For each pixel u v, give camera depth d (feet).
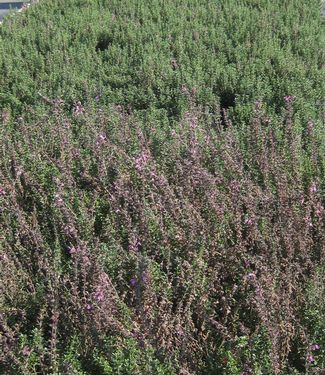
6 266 13.47
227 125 21.76
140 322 12.01
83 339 11.87
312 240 14.23
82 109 21.98
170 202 14.75
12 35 32.55
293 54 28.55
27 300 13.03
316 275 12.32
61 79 26.21
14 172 17.88
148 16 35.32
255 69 25.76
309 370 10.66
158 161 17.66
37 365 11.64
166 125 20.57
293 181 16.15
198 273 12.61
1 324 11.97
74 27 33.06
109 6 37.91
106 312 11.46
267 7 36.24
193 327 11.94
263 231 14.11
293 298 12.57
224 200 15.21
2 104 24.85
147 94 24.85
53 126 19.93
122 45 31.09
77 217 15.38
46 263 13.41
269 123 19.99
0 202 16.02
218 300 13.01
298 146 18.19
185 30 31.50
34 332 11.53
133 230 13.76
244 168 17.80
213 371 11.23
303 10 35.04
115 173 17.19
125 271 13.05
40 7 38.09
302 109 21.65
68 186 16.55
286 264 13.26
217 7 36.55
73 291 12.39
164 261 13.70
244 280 12.55
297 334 11.78
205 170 15.94
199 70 25.85
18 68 27.76
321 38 30.04
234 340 11.34
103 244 13.70
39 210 16.66
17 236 14.61
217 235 13.97
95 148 18.19
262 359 10.66
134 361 10.47
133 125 20.49
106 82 26.30
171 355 11.00
